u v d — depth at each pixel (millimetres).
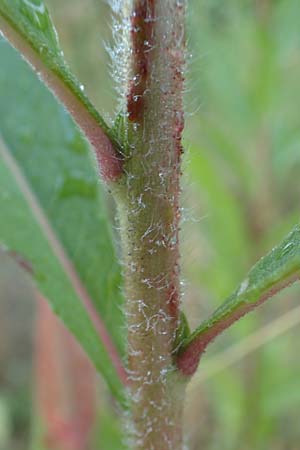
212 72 259
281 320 252
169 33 128
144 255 134
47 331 248
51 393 249
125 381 152
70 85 126
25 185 167
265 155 262
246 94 258
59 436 250
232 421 278
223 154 257
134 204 132
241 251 257
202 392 313
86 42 349
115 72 130
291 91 266
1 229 165
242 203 267
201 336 137
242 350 256
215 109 266
